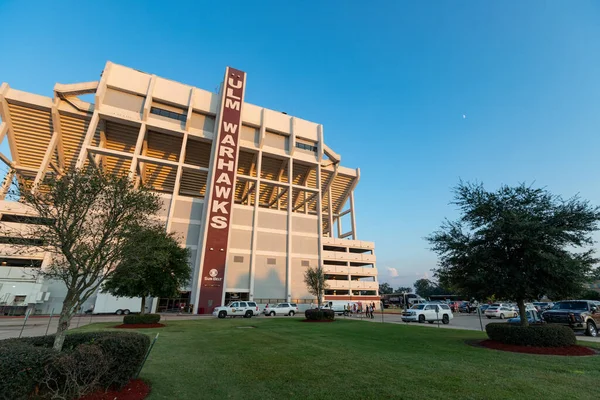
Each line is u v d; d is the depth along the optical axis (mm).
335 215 75188
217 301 41781
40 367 5270
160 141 51750
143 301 22328
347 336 15477
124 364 6172
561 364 9000
